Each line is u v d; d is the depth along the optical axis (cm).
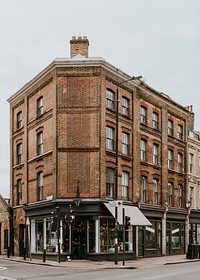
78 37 3528
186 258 3553
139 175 3672
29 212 3684
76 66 3272
